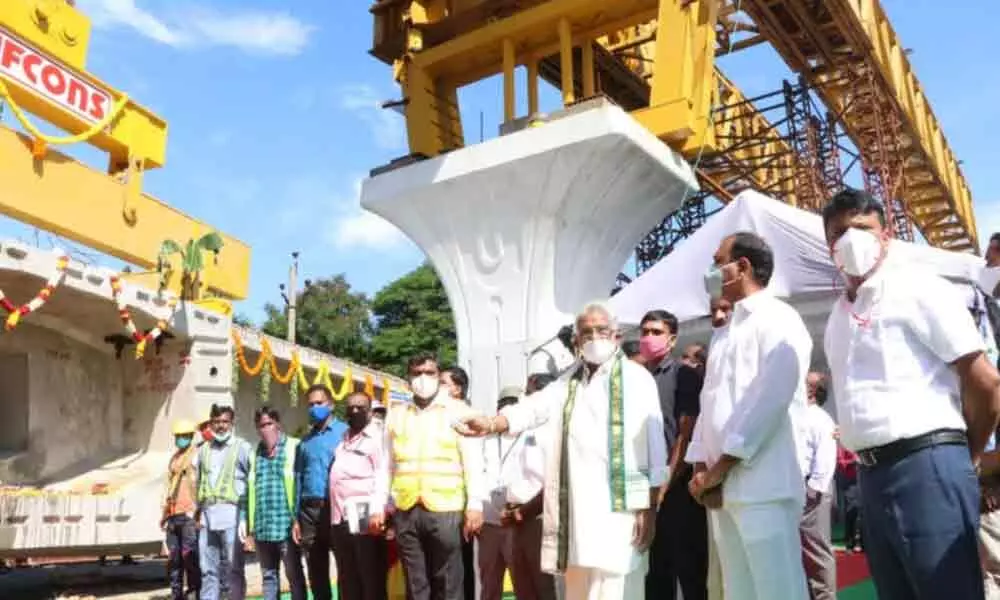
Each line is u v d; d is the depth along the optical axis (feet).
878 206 8.76
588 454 11.57
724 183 58.29
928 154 66.08
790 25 48.62
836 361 8.88
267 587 21.24
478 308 37.42
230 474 23.06
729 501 9.51
